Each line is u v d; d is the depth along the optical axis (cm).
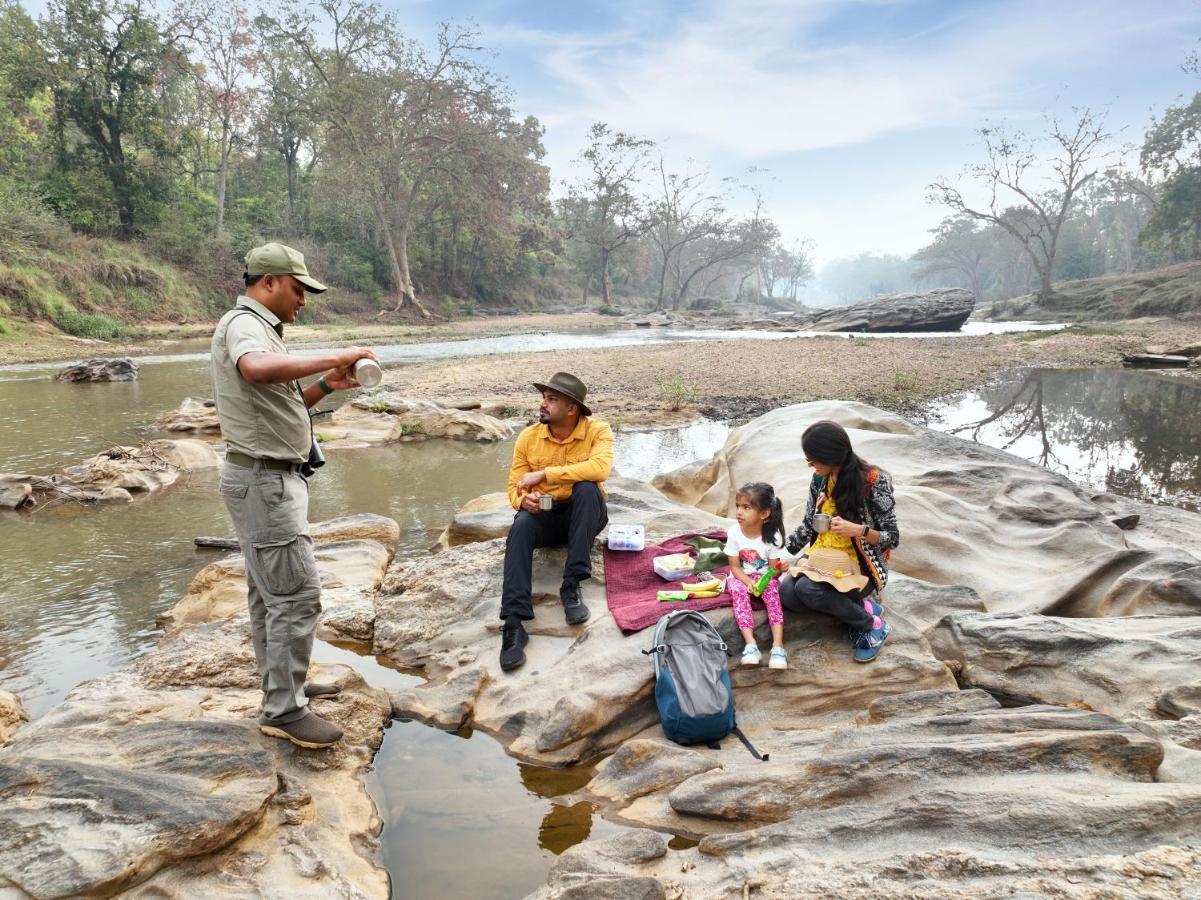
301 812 293
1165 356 2175
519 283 7769
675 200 7775
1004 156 5888
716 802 301
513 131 5625
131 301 3516
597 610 462
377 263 5597
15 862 230
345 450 1109
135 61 3922
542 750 358
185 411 1273
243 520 306
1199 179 5616
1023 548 546
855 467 400
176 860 247
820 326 4778
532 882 278
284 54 4712
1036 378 1892
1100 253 9894
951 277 14962
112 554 653
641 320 5522
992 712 336
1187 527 624
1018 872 230
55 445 1105
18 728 370
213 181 5331
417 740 378
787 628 417
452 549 579
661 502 632
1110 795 256
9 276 2858
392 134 4594
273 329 314
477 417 1230
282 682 323
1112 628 408
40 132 4262
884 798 285
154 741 311
